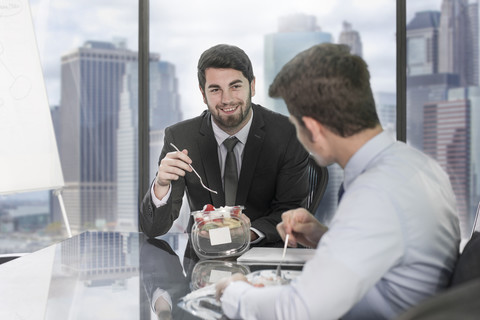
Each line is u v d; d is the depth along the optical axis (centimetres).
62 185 275
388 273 87
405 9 310
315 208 190
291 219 130
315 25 346
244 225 142
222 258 138
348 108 87
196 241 140
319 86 87
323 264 77
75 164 360
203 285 109
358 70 87
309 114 90
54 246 162
